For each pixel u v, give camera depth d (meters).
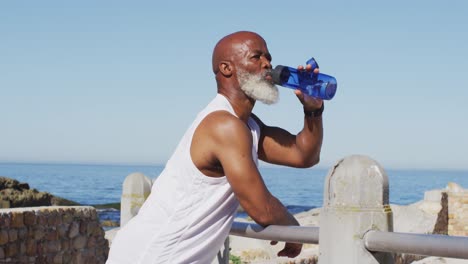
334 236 2.62
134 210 5.39
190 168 2.74
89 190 98.94
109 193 90.81
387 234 2.46
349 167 2.61
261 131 3.19
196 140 2.74
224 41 2.87
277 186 133.00
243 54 2.81
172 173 2.80
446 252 2.24
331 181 2.66
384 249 2.47
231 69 2.82
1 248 7.81
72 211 9.14
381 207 2.57
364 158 2.63
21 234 8.15
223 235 2.86
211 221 2.78
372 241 2.51
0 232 7.81
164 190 2.80
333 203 2.64
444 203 18.42
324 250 2.66
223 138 2.67
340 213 2.60
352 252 2.56
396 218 16.30
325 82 2.96
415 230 15.76
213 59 2.90
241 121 2.72
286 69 2.81
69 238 9.05
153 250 2.79
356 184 2.58
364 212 2.56
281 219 2.78
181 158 2.78
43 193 25.47
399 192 112.56
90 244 9.51
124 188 5.48
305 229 2.79
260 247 10.36
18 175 190.25
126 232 2.88
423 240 2.32
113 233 11.30
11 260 7.96
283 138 3.17
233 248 10.39
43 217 8.53
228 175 2.66
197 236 2.77
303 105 3.03
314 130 3.08
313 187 129.75
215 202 2.74
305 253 8.80
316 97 2.96
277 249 10.28
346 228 2.58
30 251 8.28
